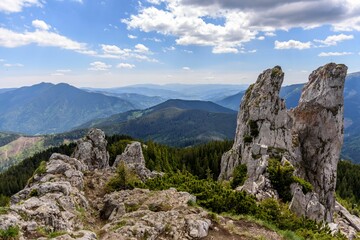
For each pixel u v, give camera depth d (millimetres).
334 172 78062
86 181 55281
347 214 83688
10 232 21406
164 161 130500
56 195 36531
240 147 78188
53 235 22438
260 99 79000
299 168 73375
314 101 82062
